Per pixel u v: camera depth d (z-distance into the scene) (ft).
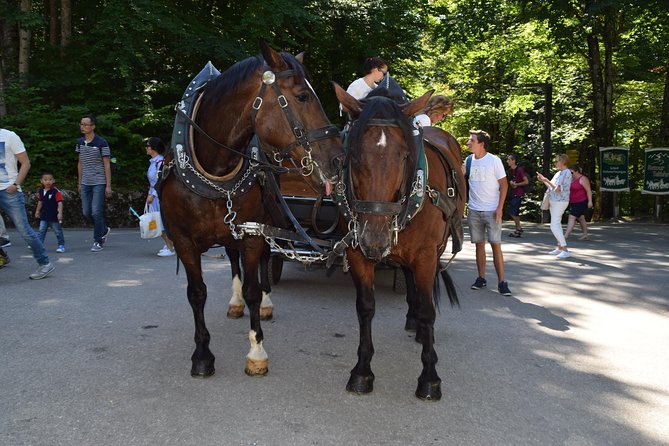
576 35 70.38
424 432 11.25
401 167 11.35
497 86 85.66
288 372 14.25
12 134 22.57
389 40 67.46
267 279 18.93
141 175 51.49
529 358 15.85
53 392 12.61
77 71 51.67
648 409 12.64
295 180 19.44
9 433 10.73
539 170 95.86
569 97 89.15
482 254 24.56
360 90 18.16
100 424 11.19
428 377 12.85
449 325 18.99
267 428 11.21
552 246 39.58
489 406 12.57
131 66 51.16
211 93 13.32
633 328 19.07
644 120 86.43
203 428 11.14
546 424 11.76
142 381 13.39
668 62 75.00
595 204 85.15
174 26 50.14
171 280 24.35
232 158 13.28
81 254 30.30
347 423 11.55
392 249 12.75
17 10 47.21
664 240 43.52
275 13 52.75
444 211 13.73
